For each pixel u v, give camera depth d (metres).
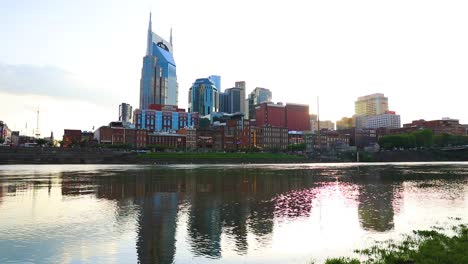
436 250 15.92
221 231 21.56
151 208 30.28
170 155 167.50
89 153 154.62
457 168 106.44
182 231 21.56
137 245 18.38
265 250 17.41
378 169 103.06
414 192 41.84
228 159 174.38
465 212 27.81
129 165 135.62
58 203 33.22
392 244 17.92
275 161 185.12
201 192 42.47
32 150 146.50
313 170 97.75
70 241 19.22
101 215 27.00
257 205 31.92
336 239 19.39
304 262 15.47
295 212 28.23
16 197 37.47
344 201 34.41
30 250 17.52
